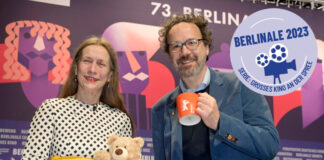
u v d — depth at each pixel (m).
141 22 4.50
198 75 2.55
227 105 2.44
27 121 3.89
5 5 4.17
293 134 4.44
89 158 2.19
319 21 4.94
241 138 2.15
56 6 4.31
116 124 2.45
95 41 2.51
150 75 4.33
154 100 4.26
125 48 4.36
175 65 2.57
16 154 3.78
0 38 4.07
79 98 2.45
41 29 4.20
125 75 4.26
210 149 2.34
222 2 4.80
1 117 3.84
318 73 4.71
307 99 4.59
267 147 2.23
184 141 2.44
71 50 4.21
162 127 2.64
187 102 2.03
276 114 4.48
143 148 4.06
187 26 2.58
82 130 2.30
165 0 4.66
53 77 4.09
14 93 3.94
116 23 4.43
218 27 4.69
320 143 4.46
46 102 2.35
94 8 4.42
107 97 2.56
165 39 2.74
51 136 2.24
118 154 1.87
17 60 4.04
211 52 4.56
